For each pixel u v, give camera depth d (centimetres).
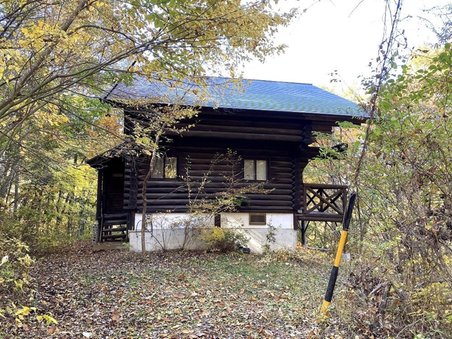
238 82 661
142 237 1077
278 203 1253
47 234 1253
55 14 585
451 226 336
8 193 1364
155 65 543
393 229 386
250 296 709
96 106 902
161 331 516
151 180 1167
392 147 371
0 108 548
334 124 1212
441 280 343
